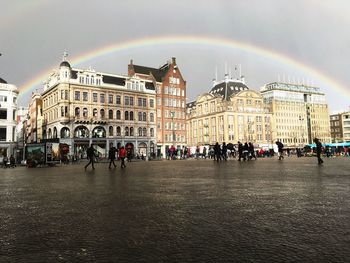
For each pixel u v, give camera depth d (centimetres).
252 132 11344
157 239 451
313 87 14050
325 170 1792
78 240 453
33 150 3841
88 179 1549
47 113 7081
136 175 1753
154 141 7631
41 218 617
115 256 379
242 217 591
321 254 374
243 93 11438
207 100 12006
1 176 1975
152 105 7706
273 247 404
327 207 675
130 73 8475
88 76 6762
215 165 2755
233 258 365
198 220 573
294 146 12206
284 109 12675
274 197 829
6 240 459
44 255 388
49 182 1436
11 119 6269
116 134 7000
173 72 8475
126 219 591
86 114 6619
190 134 13038
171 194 928
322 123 13825
